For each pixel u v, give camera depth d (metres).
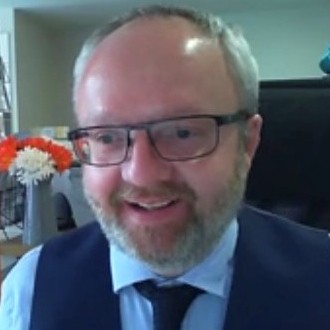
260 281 0.63
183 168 0.52
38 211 1.99
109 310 0.63
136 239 0.54
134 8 0.59
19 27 5.22
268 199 0.86
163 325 0.58
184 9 0.55
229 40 0.55
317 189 0.85
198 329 0.59
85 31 5.88
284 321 0.61
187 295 0.59
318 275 0.64
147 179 0.51
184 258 0.55
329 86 0.83
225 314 0.61
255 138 0.59
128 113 0.51
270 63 5.49
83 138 0.55
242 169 0.57
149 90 0.50
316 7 5.30
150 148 0.51
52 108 6.02
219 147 0.53
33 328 0.65
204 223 0.53
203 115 0.51
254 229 0.68
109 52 0.53
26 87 5.35
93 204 0.56
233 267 0.63
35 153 1.96
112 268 0.64
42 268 0.68
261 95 0.84
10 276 0.71
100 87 0.52
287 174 0.85
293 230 0.69
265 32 5.45
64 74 6.04
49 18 5.52
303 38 5.39
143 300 0.61
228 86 0.54
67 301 0.65
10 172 2.04
